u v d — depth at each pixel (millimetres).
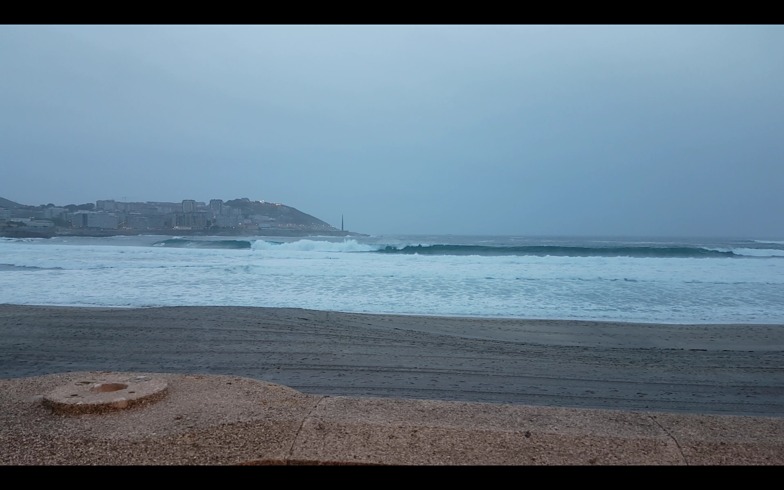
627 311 13320
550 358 8469
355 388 6625
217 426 3479
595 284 18078
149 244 45969
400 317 12016
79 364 7855
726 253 32250
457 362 8125
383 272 21156
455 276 19953
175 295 15469
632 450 3234
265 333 10109
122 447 3242
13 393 4246
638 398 6379
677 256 32531
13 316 11656
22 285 17281
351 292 16219
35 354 8453
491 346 9305
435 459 3131
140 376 4660
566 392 6586
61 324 10812
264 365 7824
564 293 16172
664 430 3490
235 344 9211
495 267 23031
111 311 12352
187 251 34250
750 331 10891
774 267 22859
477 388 6699
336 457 3117
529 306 13930
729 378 7387
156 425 3518
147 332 10125
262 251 34625
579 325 11406
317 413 3682
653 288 17141
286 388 4441
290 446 3230
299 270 21812
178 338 9648
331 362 8031
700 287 17422
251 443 3285
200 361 8047
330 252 33562
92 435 3365
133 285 17484
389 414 3684
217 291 16297
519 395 6410
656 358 8547
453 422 3539
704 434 3430
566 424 3568
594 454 3197
